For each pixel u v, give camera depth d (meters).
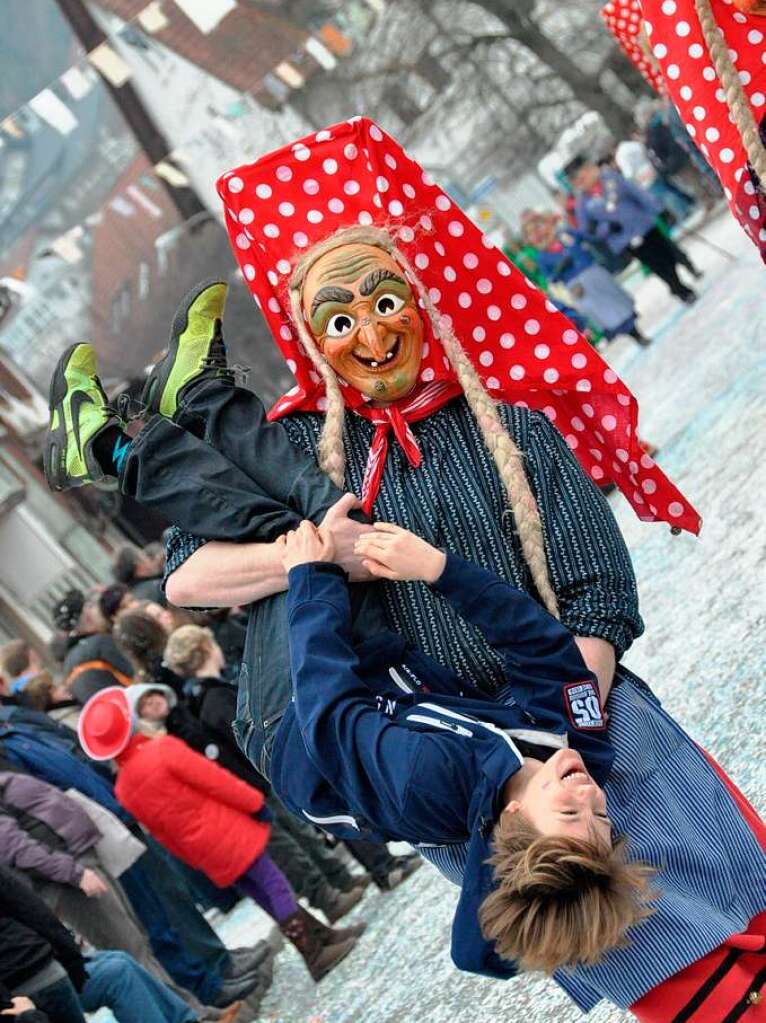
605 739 2.73
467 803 2.53
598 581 2.86
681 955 2.53
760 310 10.96
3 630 17.39
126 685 7.98
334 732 2.59
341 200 3.14
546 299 3.13
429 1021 4.68
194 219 12.95
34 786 5.79
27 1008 4.29
